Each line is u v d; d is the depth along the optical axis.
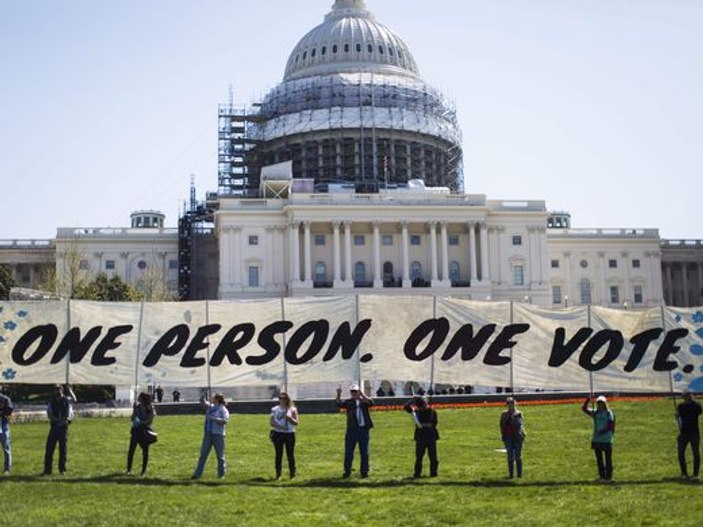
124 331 32.69
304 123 160.75
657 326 32.53
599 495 25.36
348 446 29.45
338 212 134.38
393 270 139.00
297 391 77.19
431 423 29.56
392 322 32.88
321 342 32.69
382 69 172.75
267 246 136.50
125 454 36.62
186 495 25.77
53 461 34.34
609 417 28.48
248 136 167.12
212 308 32.91
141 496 25.62
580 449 37.06
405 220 135.25
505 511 23.28
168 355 32.62
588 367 32.44
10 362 32.34
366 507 23.92
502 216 139.25
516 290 138.25
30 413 53.28
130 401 66.12
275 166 146.75
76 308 32.75
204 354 32.66
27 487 27.14
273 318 32.84
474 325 32.75
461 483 27.95
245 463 33.56
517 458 29.23
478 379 32.50
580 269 155.25
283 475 30.16
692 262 164.62
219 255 140.50
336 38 175.00
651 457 34.03
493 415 54.69
